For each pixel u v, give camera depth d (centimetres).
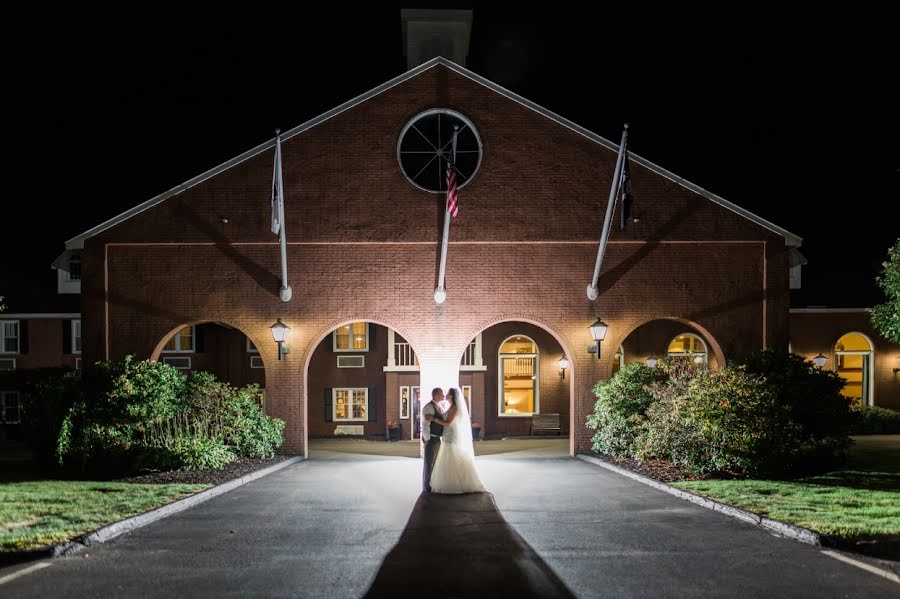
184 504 1161
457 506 1170
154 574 766
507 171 2080
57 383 1616
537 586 722
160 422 1633
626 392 1909
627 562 806
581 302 2073
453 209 1867
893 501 1110
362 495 1305
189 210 2055
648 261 2084
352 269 2061
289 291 2042
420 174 2098
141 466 1543
